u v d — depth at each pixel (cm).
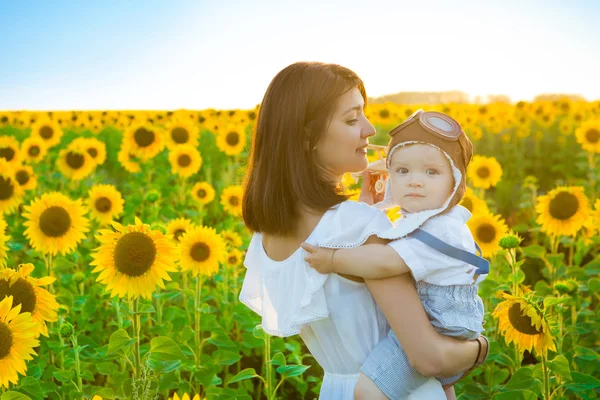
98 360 326
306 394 410
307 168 192
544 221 457
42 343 357
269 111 197
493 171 664
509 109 1582
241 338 447
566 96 1855
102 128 1666
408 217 187
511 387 277
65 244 421
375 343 190
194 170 757
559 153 1209
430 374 176
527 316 259
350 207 189
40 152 888
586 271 417
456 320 181
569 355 328
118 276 293
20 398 244
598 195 813
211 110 1553
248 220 212
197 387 363
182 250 365
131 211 718
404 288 179
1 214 544
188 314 402
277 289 200
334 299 188
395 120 1533
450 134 189
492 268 446
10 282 273
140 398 253
